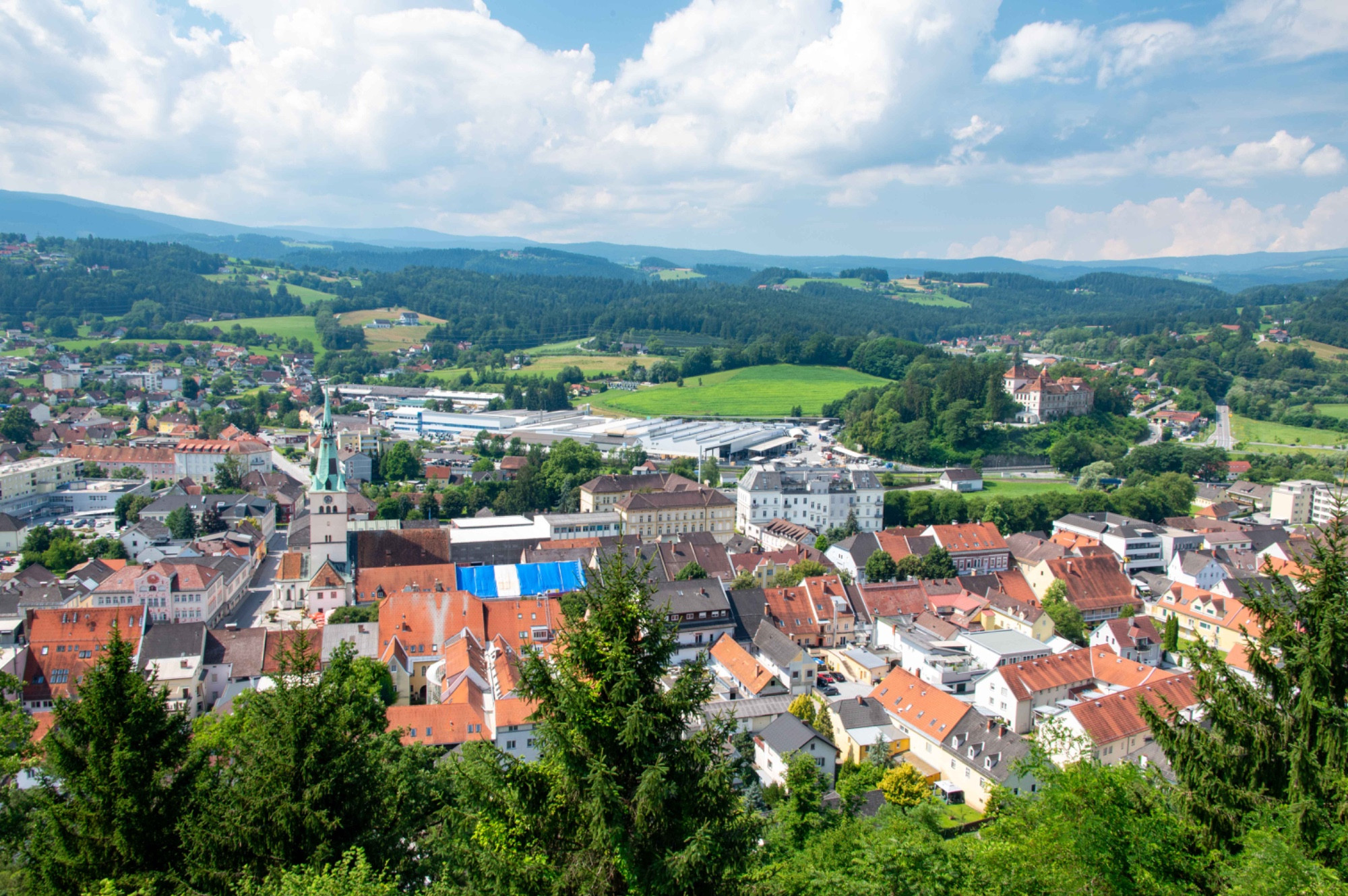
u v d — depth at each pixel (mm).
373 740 64875
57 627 130750
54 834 45312
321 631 138000
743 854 37875
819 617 159000
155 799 45656
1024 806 48250
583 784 36781
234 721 71000
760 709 119188
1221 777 42594
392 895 40250
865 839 59438
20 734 61031
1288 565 183250
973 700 133375
